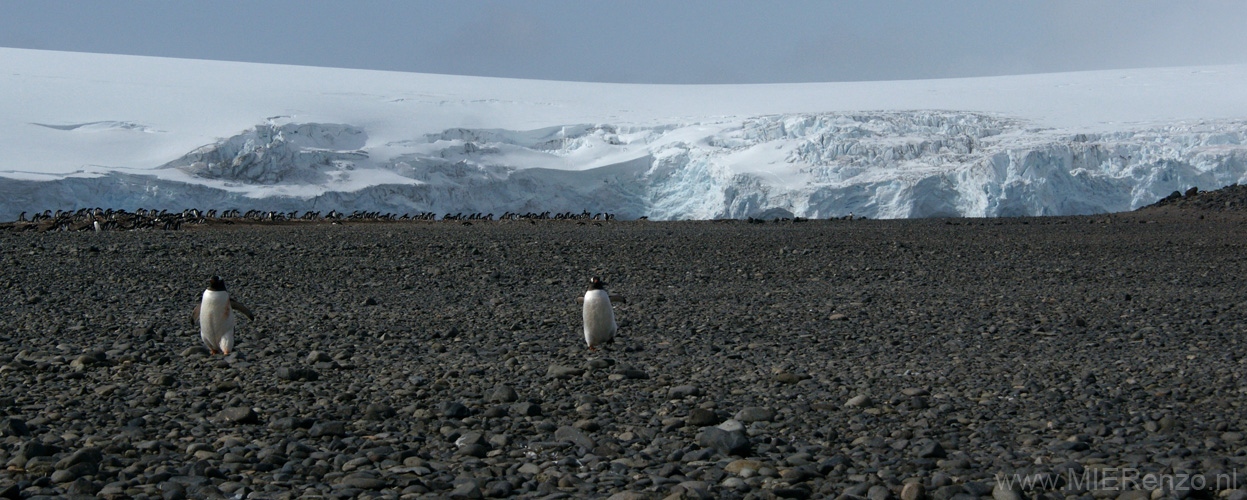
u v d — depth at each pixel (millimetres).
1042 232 25734
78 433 4480
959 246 20734
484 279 14289
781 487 3439
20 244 19797
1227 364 6754
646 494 3357
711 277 14742
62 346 7551
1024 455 4047
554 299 11789
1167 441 4250
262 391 5645
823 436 4480
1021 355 7328
